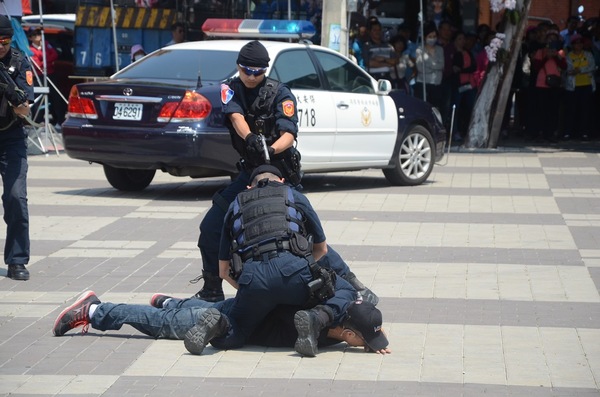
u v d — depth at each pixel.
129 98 16.69
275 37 19.95
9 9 22.38
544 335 9.60
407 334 9.63
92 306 9.53
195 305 9.59
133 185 18.56
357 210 16.53
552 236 14.40
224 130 16.48
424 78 26.20
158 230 14.79
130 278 11.89
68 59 29.69
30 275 12.00
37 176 20.39
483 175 20.98
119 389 8.09
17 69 11.40
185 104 16.36
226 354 9.03
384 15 30.66
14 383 8.22
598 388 8.12
